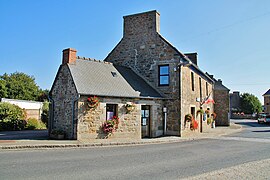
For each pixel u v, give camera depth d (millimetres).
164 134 17297
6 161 7898
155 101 16906
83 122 13188
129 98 15195
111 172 6773
